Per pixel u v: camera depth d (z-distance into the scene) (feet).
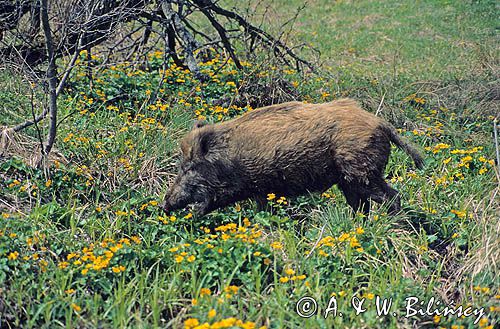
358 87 33.76
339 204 22.75
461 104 33.19
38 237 19.03
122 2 27.86
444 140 29.17
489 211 21.65
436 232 21.56
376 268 19.12
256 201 22.15
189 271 18.15
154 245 19.60
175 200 21.59
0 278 17.39
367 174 20.75
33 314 16.81
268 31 52.75
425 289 18.65
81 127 25.53
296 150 20.99
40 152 23.11
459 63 45.50
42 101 26.81
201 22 54.95
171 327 16.76
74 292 17.26
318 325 16.39
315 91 33.12
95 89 29.09
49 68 22.63
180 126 26.78
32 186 22.04
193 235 20.34
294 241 20.11
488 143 28.81
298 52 48.14
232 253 18.51
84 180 22.89
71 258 18.69
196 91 29.81
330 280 18.20
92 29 29.43
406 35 56.08
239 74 31.48
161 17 33.22
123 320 16.40
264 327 15.47
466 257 20.16
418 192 23.76
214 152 21.39
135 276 18.08
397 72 42.47
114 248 18.49
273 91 30.32
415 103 33.09
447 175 24.50
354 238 19.13
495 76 36.63
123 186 23.24
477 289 17.90
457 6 63.62
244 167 21.34
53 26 29.35
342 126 20.81
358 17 63.00
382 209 21.12
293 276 17.78
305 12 65.26
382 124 21.12
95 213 21.34
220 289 17.84
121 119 27.22
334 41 54.65
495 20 58.65
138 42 33.91
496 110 32.73
